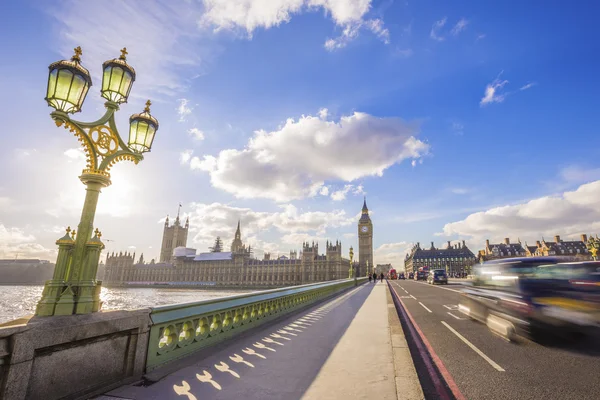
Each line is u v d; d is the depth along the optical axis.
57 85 3.81
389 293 22.27
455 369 5.72
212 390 4.15
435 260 170.00
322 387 4.33
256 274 165.62
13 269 198.62
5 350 2.81
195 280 176.12
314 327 8.82
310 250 158.50
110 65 4.54
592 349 6.47
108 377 3.96
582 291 6.35
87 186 4.32
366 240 182.62
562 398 4.41
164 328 5.12
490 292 8.33
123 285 182.12
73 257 3.99
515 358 6.19
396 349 6.38
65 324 3.38
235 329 7.46
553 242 119.12
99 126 4.39
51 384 3.23
